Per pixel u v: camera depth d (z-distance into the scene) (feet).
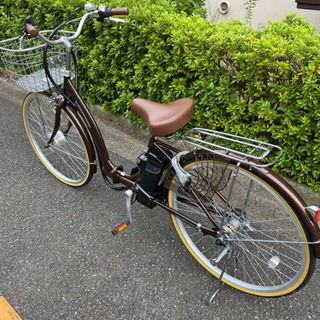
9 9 14.42
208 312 6.44
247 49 8.25
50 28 12.82
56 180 9.92
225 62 9.02
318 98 7.61
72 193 9.42
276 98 8.57
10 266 7.36
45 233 8.19
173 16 10.06
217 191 6.11
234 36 8.45
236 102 9.16
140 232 8.20
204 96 9.42
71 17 11.78
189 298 6.70
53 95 8.01
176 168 5.96
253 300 6.66
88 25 11.47
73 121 7.95
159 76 10.05
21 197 9.30
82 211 8.82
